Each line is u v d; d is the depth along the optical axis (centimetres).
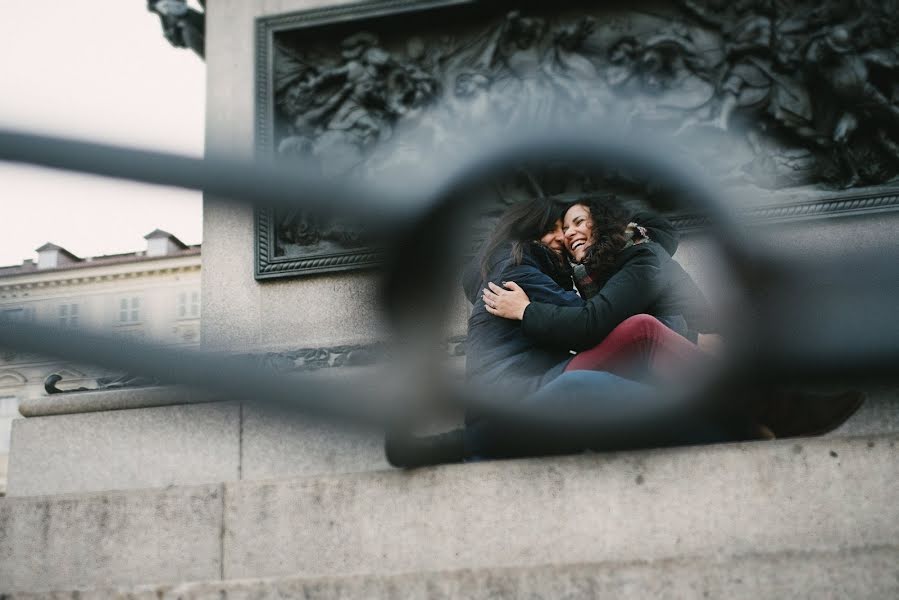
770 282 480
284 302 584
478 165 379
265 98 672
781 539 272
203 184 112
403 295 328
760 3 632
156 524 321
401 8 672
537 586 265
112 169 103
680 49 630
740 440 308
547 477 289
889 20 603
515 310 320
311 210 122
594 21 656
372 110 670
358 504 302
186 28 721
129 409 480
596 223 344
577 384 297
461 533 290
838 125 587
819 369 394
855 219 553
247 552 309
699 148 600
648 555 276
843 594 253
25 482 476
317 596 278
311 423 190
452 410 424
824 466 277
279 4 691
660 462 284
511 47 665
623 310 310
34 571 327
